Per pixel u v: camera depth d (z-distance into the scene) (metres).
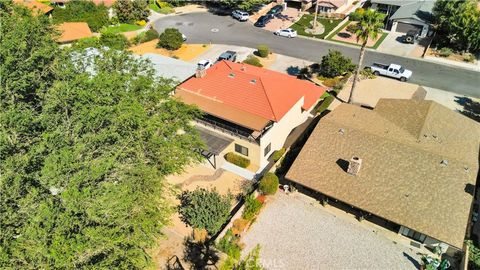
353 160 33.19
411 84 56.41
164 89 35.97
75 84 30.27
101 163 26.38
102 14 72.69
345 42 69.00
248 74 43.31
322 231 32.75
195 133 36.44
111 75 32.59
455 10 63.03
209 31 75.00
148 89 34.72
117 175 28.02
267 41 70.56
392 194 32.00
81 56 37.88
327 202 35.00
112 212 24.56
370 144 35.78
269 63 62.94
